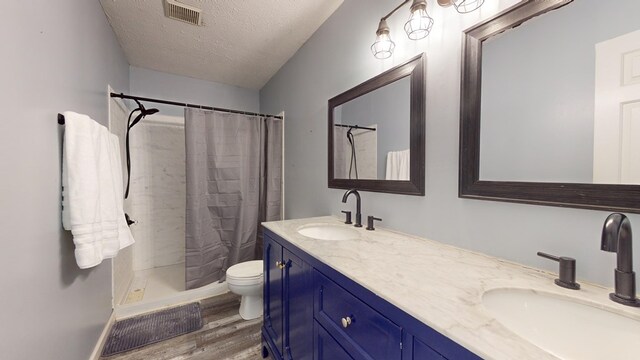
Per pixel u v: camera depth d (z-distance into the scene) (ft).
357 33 5.22
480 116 3.12
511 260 2.88
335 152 5.98
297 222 5.42
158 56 8.04
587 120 2.31
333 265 2.91
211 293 7.48
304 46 7.32
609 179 2.19
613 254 2.22
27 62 2.72
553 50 2.53
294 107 8.00
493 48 3.00
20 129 2.58
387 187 4.48
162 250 9.55
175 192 9.75
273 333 4.81
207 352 5.18
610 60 2.18
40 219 2.93
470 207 3.28
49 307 3.10
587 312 2.06
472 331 1.65
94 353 4.71
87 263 3.44
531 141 2.69
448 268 2.77
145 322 6.16
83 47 4.42
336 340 2.88
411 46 4.06
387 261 3.00
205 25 6.41
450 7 3.48
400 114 4.25
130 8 5.71
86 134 3.59
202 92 9.96
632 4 2.07
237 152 7.99
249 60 8.38
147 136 9.18
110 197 4.13
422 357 1.84
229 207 7.93
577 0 2.37
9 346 2.37
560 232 2.52
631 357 1.84
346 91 5.51
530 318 2.23
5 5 2.36
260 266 6.68
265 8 5.80
